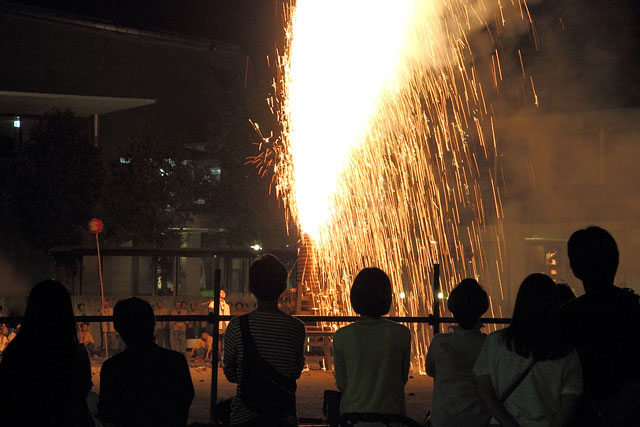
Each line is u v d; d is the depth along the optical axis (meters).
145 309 5.18
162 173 33.22
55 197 30.36
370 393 5.48
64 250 26.39
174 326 23.00
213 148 34.91
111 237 31.83
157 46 36.69
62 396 4.58
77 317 7.67
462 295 5.76
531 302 4.64
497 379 4.72
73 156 30.88
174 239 34.22
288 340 5.63
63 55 33.09
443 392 5.71
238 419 5.60
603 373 4.91
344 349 5.56
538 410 4.59
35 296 4.63
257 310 5.78
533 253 28.91
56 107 32.78
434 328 8.48
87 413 4.85
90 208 31.09
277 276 5.75
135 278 32.22
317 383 16.47
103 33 34.34
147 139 32.88
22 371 4.52
